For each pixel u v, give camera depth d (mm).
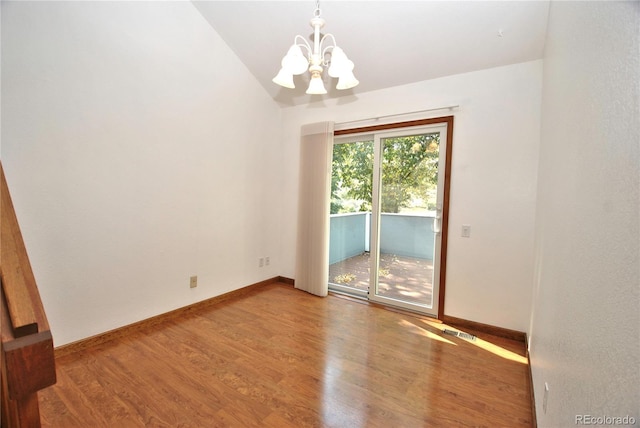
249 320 2904
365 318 2986
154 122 2648
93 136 2270
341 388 1899
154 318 2746
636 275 503
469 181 2764
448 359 2256
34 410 645
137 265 2602
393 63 2869
